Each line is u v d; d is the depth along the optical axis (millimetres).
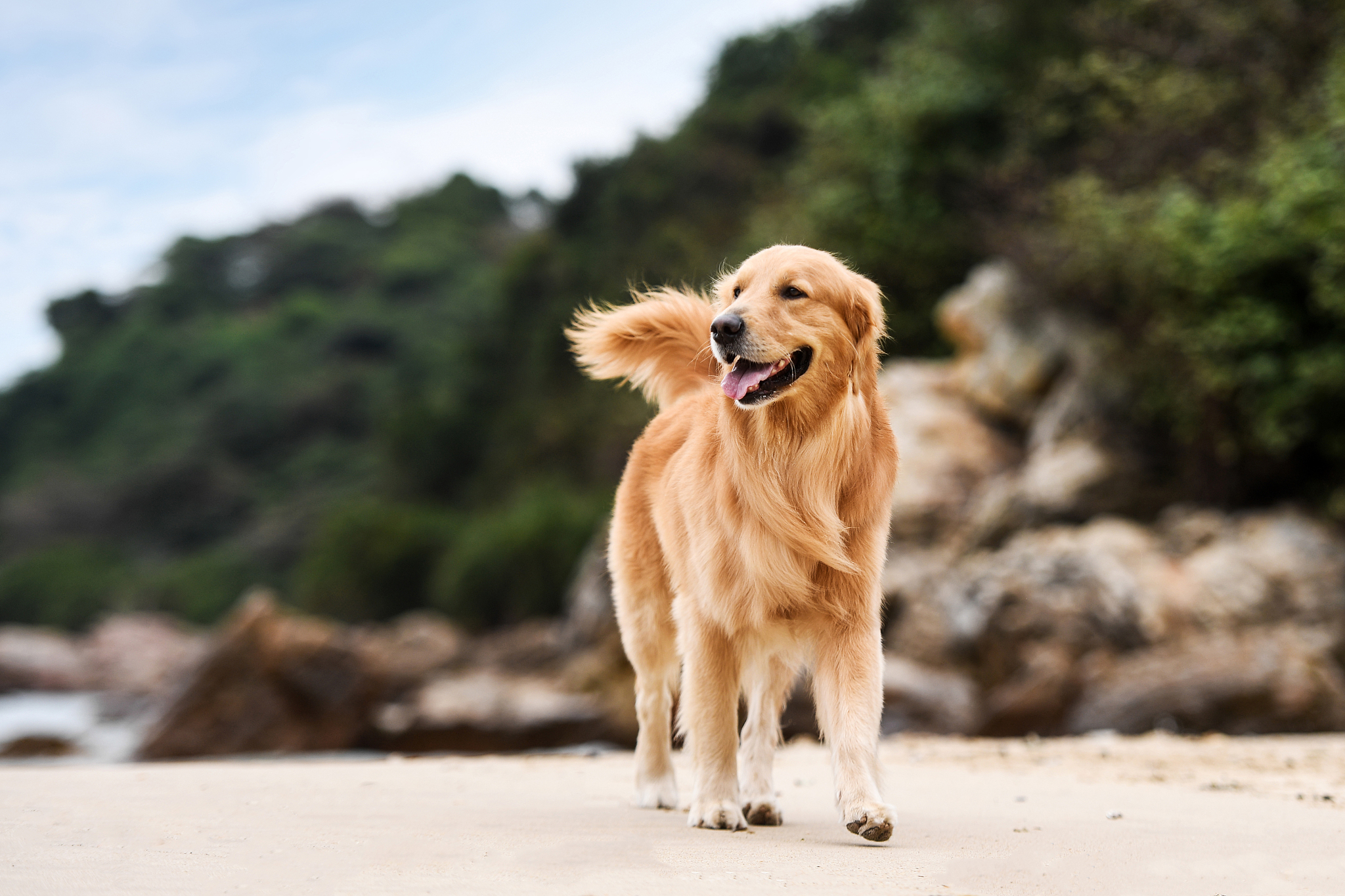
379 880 2713
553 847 3264
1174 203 14828
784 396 3820
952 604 14352
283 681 17109
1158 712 10734
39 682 40000
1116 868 3090
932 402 18109
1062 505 15000
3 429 117375
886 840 3439
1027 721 11531
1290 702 10312
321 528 49250
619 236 50625
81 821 3643
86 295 139750
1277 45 16781
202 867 2834
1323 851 3377
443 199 155125
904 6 41250
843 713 3750
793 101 44375
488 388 56969
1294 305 13703
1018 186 19969
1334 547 12938
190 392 117062
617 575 4926
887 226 22594
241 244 153500
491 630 34344
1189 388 14812
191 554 87562
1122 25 18891
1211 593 12641
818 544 3809
